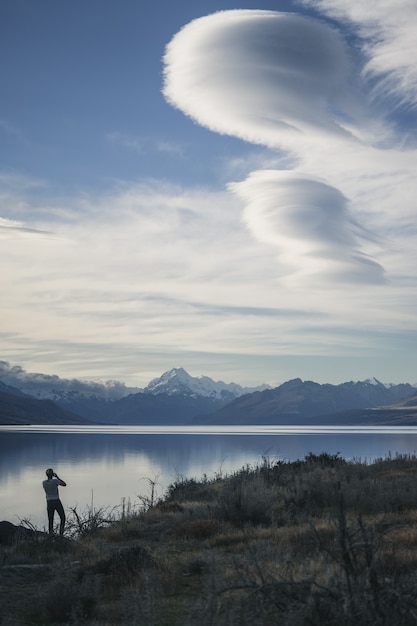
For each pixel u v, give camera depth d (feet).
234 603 23.79
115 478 182.70
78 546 46.78
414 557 29.89
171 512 61.00
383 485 56.54
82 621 26.30
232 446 416.67
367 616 20.10
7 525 55.01
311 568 28.94
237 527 48.29
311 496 54.70
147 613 22.61
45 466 237.86
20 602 30.58
